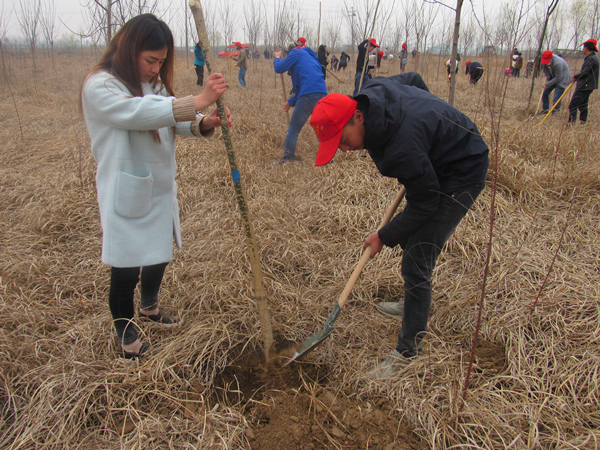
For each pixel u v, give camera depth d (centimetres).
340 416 194
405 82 201
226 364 229
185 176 450
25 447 173
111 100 163
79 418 183
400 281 285
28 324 236
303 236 347
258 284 200
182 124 199
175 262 305
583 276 281
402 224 187
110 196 178
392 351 228
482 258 309
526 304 254
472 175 181
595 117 710
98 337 229
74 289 270
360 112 170
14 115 736
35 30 1241
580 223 346
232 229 355
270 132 617
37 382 198
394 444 178
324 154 173
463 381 204
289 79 1393
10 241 326
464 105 834
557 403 188
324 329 209
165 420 188
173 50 184
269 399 205
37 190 413
